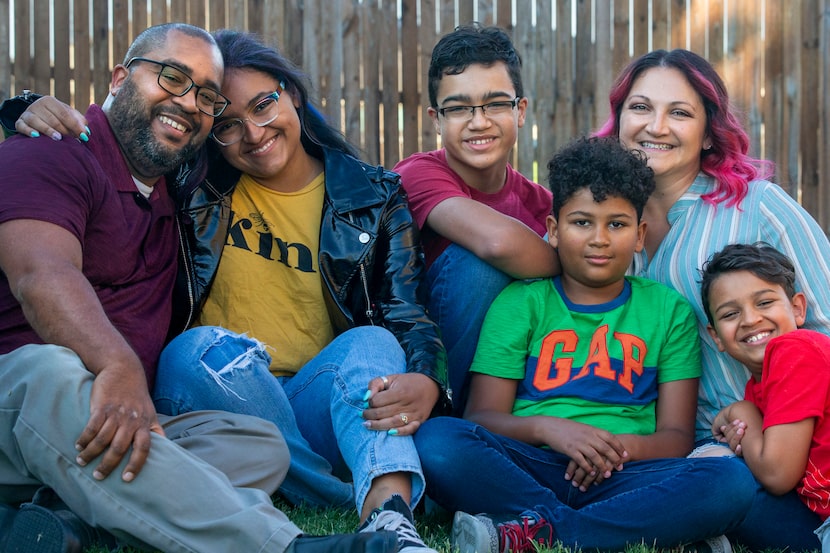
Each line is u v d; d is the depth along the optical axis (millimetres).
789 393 2990
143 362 3160
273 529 2465
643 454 3170
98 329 2662
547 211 4332
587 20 6730
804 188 6871
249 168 3551
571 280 3514
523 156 6734
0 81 6375
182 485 2512
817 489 2977
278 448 2975
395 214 3613
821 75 6812
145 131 3188
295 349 3562
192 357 3139
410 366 3211
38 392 2566
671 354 3416
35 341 2898
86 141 3104
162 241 3342
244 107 3430
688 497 2865
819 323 3412
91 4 6441
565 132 6750
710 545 2924
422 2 6664
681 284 3602
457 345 3629
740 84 6844
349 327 3555
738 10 6805
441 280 3664
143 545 2572
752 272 3211
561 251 3467
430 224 3781
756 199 3564
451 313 3631
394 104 6672
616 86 3852
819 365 2990
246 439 2924
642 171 3420
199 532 2480
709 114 3707
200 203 3492
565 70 6727
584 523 2873
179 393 3141
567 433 3109
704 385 3508
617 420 3270
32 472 2600
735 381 3439
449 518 3262
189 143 3270
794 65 6820
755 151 6855
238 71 3436
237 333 3529
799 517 3014
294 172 3646
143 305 3211
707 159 3750
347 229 3553
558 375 3361
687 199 3688
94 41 6457
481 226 3586
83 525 2598
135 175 3297
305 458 3221
